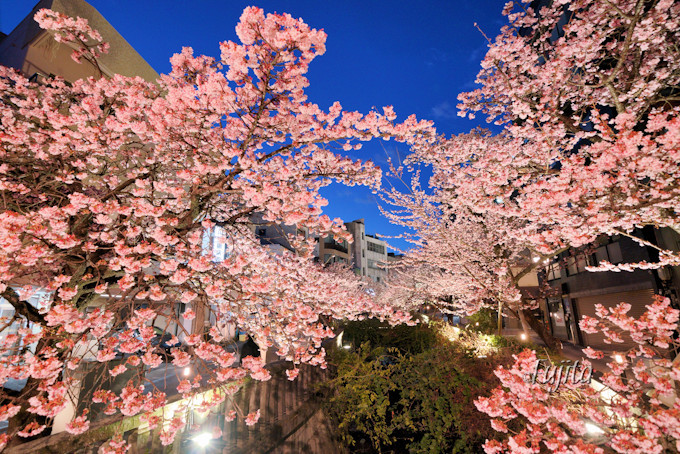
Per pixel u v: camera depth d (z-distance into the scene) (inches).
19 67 359.6
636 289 524.7
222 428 192.9
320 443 245.8
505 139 390.9
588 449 121.3
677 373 121.3
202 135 224.2
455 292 600.1
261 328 239.9
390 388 239.6
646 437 117.9
